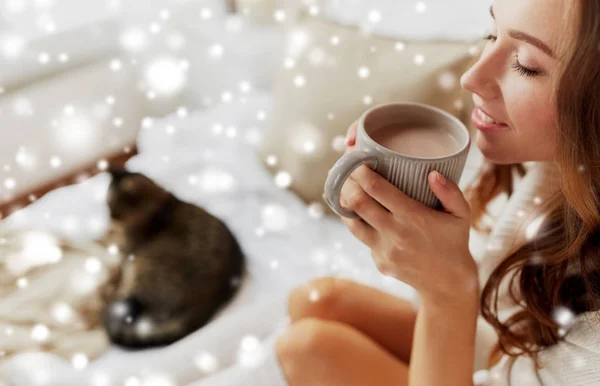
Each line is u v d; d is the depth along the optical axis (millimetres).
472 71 544
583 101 474
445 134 531
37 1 1911
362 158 491
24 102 1735
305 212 1303
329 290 897
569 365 634
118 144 2152
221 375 886
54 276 1244
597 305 623
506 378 696
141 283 1188
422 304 647
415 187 511
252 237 1312
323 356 786
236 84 1858
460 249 551
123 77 2068
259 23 1845
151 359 1025
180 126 1581
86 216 1377
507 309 795
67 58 1829
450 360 655
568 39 458
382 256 583
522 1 482
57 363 1016
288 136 1304
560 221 648
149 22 2074
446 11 1231
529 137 549
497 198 987
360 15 1377
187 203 1377
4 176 1842
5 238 1312
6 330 1099
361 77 1212
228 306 1166
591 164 510
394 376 796
